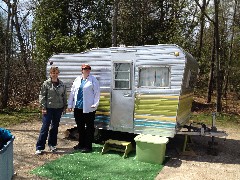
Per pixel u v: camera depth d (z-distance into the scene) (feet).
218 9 41.63
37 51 45.42
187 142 22.88
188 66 20.79
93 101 20.17
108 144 20.75
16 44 51.31
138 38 58.13
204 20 48.96
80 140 20.90
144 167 17.76
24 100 43.04
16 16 51.16
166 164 18.56
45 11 45.27
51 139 20.26
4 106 38.32
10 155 14.83
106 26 47.47
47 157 19.16
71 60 23.47
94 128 22.08
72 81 23.52
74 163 18.11
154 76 20.44
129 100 21.22
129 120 21.29
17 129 27.66
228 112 40.86
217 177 16.58
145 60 20.66
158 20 59.36
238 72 53.36
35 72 45.11
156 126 20.36
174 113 19.79
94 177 15.90
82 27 47.65
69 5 46.42
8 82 38.86
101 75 22.16
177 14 54.24
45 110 19.43
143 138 19.02
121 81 21.45
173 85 19.85
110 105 21.89
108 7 47.93
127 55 21.24
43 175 15.99
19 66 44.93
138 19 58.75
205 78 58.03
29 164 17.72
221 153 21.57
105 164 18.11
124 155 19.35
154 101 20.42
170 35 51.11
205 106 45.09
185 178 16.20
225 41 54.44
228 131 29.81
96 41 45.14
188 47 51.13
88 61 22.70
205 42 58.90
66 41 42.91
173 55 19.85
